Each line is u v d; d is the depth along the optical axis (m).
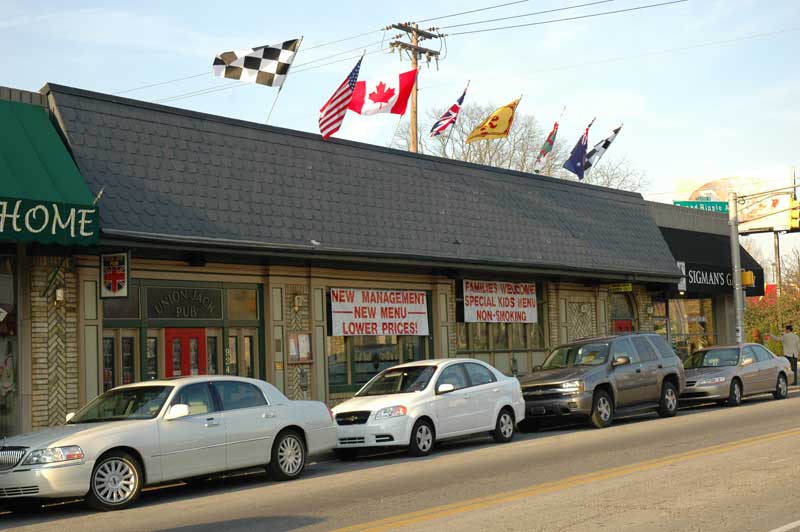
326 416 14.77
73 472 11.36
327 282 21.30
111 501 11.71
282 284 20.28
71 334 16.50
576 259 26.66
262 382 14.13
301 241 19.45
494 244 24.22
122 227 16.20
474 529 9.12
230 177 18.89
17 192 14.55
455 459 15.55
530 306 26.88
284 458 13.96
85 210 15.33
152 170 17.48
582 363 20.84
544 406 19.69
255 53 19.92
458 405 17.11
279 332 20.11
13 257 15.97
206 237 17.53
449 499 11.14
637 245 29.92
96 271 16.92
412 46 34.16
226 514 10.87
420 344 23.75
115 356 17.31
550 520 9.45
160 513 11.26
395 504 10.97
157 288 18.08
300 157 20.70
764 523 9.05
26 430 15.76
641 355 21.53
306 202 20.17
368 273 22.27
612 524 9.16
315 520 10.11
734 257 31.47
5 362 15.83
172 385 12.98
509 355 26.33
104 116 17.30
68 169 15.80
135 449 11.97
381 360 22.66
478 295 25.03
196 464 12.63
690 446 15.45
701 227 35.41
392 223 21.86
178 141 18.36
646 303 32.03
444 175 24.44
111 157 16.92
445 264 22.52
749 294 36.94
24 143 15.58
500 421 18.03
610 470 12.96
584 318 28.97
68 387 16.38
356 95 24.05
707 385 24.59
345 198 21.14
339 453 16.94
